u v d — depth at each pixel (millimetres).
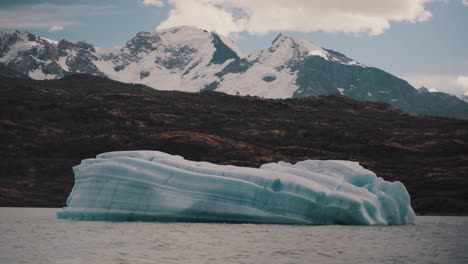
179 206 77938
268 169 85500
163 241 66562
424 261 56094
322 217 79062
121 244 64188
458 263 55188
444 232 84688
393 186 88312
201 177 79062
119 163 82188
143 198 79750
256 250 60812
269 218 77688
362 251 61688
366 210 81062
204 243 65125
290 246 63781
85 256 56312
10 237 71375
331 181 82062
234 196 77938
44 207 173625
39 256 56375
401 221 88438
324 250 61719
